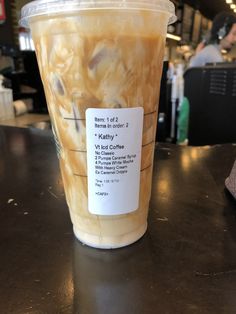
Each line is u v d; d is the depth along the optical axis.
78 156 0.16
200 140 0.84
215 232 0.20
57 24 0.14
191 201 0.24
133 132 0.16
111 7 0.13
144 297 0.14
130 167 0.16
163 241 0.19
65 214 0.23
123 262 0.17
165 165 0.33
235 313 0.13
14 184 0.29
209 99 0.78
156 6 0.14
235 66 0.71
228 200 0.25
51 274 0.16
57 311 0.13
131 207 0.17
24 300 0.14
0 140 0.46
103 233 0.18
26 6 0.15
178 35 2.12
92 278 0.16
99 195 0.17
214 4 2.63
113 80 0.14
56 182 0.29
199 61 1.14
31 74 1.02
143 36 0.14
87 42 0.14
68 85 0.15
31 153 0.39
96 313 0.13
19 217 0.22
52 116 0.17
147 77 0.15
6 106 0.85
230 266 0.16
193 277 0.15
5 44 0.97
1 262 0.17
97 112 0.15
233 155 0.36
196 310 0.13
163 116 0.87
